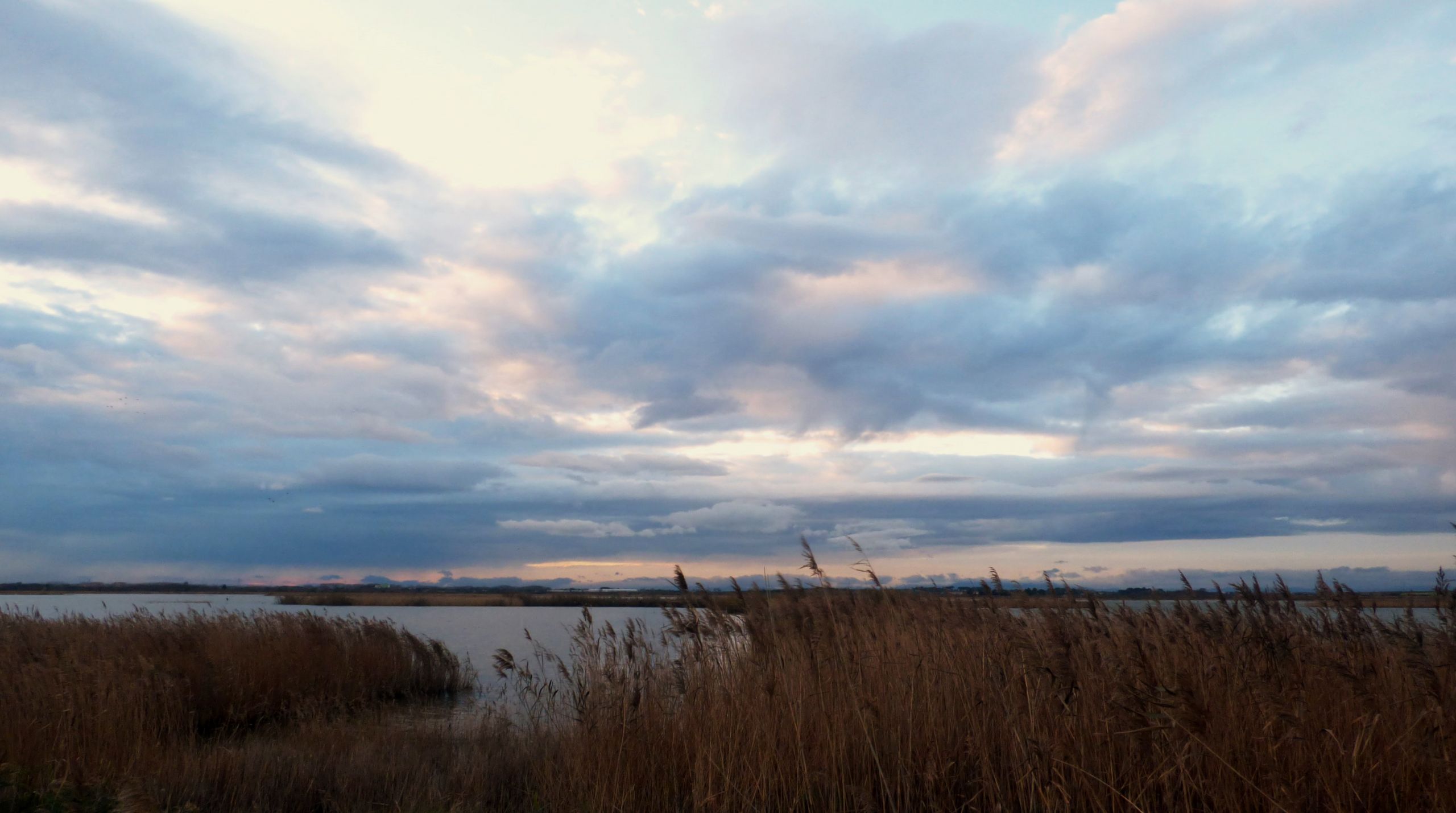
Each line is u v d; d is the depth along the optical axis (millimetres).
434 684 18219
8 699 10148
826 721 7059
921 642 8000
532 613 59875
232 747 10117
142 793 6262
